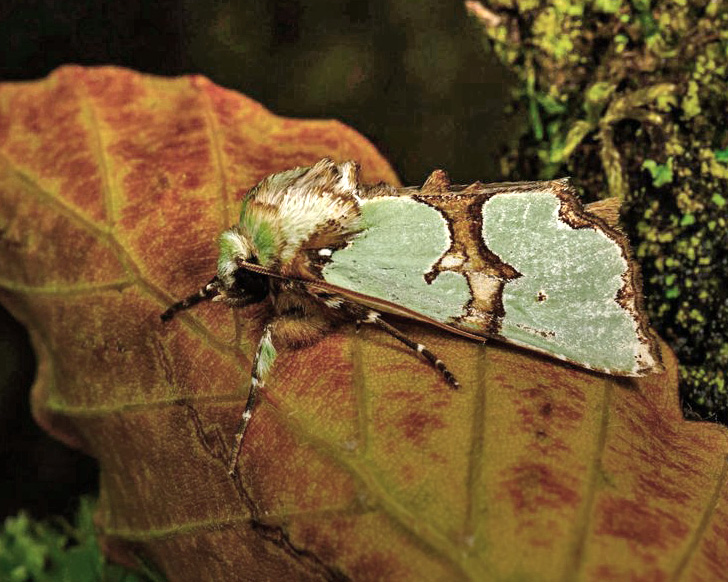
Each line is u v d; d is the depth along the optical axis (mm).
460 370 83
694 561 75
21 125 92
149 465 87
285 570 80
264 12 125
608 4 95
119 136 92
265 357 84
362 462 79
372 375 83
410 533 76
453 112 117
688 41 93
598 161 99
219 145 92
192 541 84
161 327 87
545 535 75
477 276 84
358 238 84
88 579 108
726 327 92
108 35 125
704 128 92
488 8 100
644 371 82
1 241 91
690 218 93
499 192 83
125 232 89
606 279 83
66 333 90
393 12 122
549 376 83
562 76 98
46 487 122
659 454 81
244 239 85
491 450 79
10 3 123
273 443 82
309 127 95
